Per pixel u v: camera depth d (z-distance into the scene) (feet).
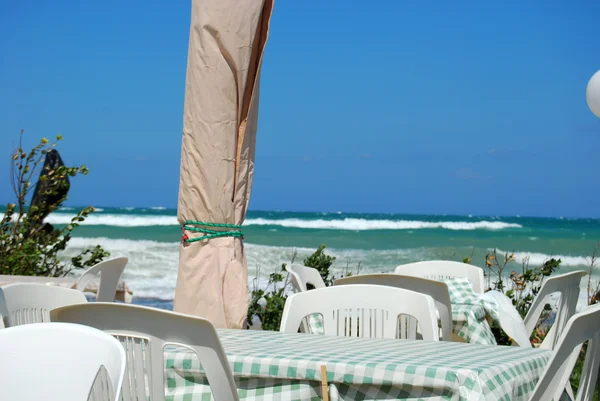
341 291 11.86
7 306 9.36
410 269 19.84
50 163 30.14
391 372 7.36
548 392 7.73
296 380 7.75
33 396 6.17
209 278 11.57
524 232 103.91
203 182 11.69
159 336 7.46
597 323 8.18
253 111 12.19
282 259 59.06
